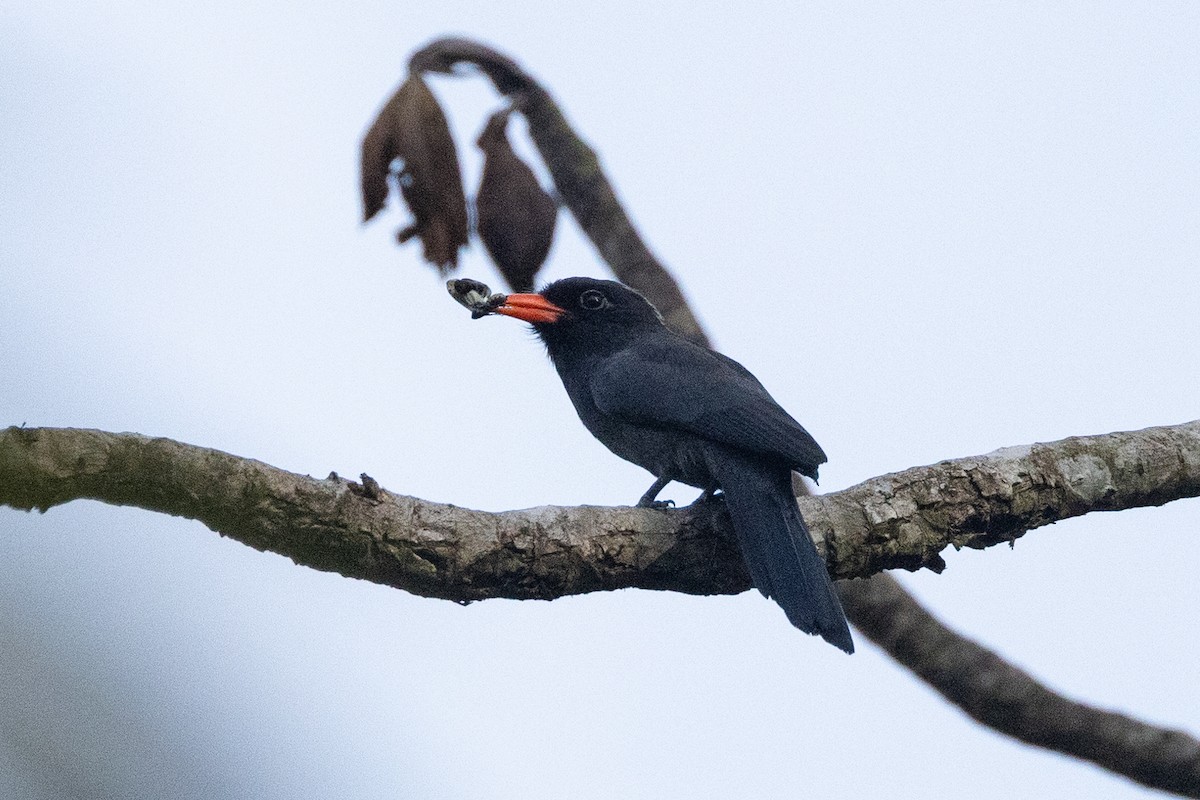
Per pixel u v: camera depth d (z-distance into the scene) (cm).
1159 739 1266
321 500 894
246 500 866
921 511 1125
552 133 1403
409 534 925
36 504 807
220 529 875
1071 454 1170
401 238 1090
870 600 1264
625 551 1027
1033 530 1168
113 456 822
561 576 995
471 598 973
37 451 798
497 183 1110
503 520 970
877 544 1116
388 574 931
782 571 1073
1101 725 1265
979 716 1273
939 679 1270
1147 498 1188
